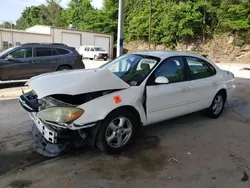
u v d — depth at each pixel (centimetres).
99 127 308
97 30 3741
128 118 335
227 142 387
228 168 308
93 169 296
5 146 350
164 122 470
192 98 429
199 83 438
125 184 268
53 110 288
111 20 3756
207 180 280
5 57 800
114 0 3759
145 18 3350
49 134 298
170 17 3080
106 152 324
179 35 3095
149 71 369
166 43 3253
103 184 267
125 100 324
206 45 3033
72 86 296
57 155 302
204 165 313
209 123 474
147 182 273
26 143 361
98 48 2661
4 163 305
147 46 3422
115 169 297
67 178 276
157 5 3303
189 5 2991
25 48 840
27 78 846
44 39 2706
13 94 693
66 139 305
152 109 363
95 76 321
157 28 3259
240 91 816
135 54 430
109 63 445
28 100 345
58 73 350
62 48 923
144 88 351
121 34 777
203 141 388
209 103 477
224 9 2861
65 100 307
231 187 268
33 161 312
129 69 396
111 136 324
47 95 287
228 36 2909
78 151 339
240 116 529
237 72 1491
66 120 280
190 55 440
